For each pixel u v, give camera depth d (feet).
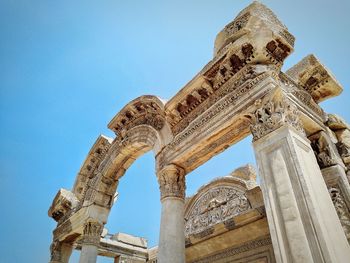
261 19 27.30
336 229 17.85
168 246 28.68
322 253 15.66
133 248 74.79
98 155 55.11
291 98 27.14
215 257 45.73
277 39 27.43
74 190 57.88
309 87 31.71
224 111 29.09
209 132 29.91
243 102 27.12
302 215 17.57
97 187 49.83
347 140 29.91
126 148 46.14
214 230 44.65
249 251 41.37
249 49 28.58
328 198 19.72
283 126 22.08
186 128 33.81
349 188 24.72
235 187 50.49
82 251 44.57
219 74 30.71
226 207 49.75
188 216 56.44
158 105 38.99
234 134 29.30
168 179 33.55
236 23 29.45
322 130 28.76
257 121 24.48
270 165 21.09
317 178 20.35
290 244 17.24
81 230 50.60
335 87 30.94
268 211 19.42
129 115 46.98
